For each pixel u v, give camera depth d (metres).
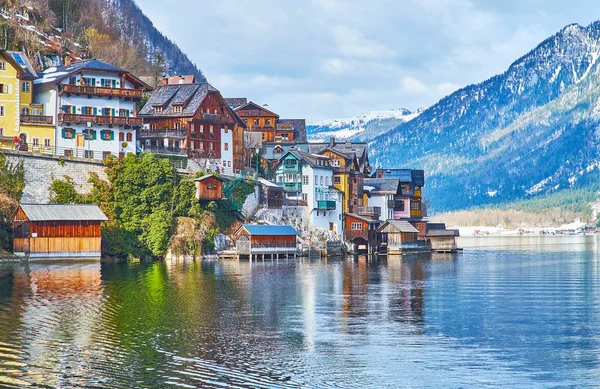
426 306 76.31
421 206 197.38
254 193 142.38
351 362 53.69
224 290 85.81
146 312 70.06
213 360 53.59
